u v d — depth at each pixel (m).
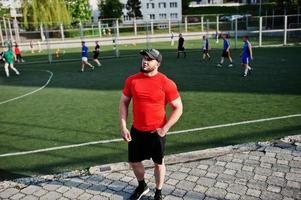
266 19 43.88
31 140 7.53
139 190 4.83
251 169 5.54
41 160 6.35
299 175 5.29
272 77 14.33
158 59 4.20
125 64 21.56
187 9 88.06
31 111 10.26
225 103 10.08
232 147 6.34
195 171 5.56
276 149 6.23
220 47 30.50
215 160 5.91
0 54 24.30
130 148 4.54
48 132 8.05
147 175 5.50
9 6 59.69
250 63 19.02
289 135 7.02
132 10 76.44
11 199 4.95
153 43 38.75
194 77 15.24
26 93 13.26
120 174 5.56
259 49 26.52
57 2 45.66
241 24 55.03
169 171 5.59
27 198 4.97
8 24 35.81
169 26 47.50
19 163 6.25
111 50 32.06
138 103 4.32
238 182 5.16
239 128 7.64
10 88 14.56
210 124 8.02
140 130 4.39
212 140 6.95
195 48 30.23
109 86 14.02
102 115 9.35
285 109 9.10
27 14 45.56
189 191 4.98
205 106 9.80
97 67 20.70
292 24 37.25
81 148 6.86
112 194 5.01
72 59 25.64
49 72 19.42
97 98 11.67
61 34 44.41
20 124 8.88
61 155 6.54
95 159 6.27
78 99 11.65
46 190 5.16
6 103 11.58
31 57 29.31
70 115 9.52
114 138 7.37
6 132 8.23
